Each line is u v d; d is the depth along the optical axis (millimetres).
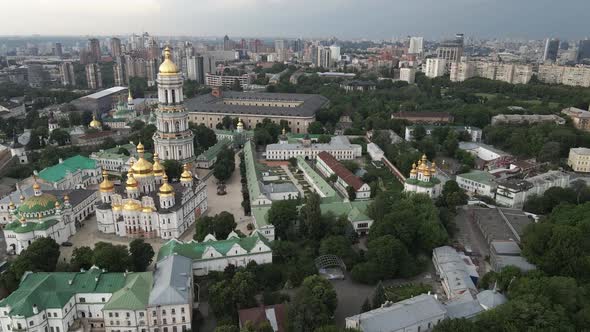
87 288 178000
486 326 159375
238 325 174250
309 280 183625
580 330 163375
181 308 170750
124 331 170125
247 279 186750
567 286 174875
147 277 183625
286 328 164625
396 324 160375
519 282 181875
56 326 168250
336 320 181375
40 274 184500
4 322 166500
